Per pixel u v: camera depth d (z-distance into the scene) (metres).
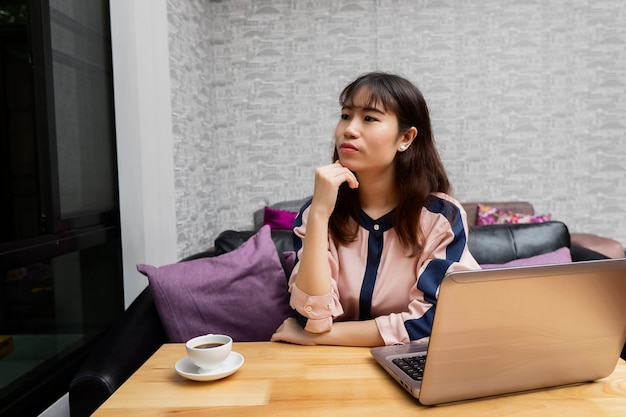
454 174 3.62
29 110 1.57
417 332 0.99
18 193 1.58
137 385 0.81
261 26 3.55
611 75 3.53
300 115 3.59
